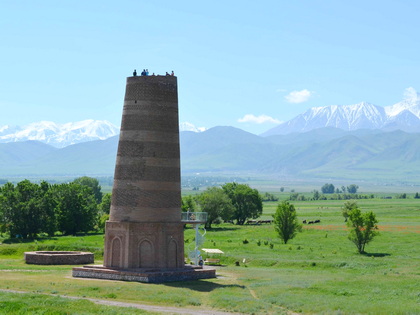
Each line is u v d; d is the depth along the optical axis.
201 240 78.75
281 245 124.62
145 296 59.75
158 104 73.25
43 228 140.00
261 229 168.62
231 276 78.25
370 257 105.88
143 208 71.19
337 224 178.88
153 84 73.31
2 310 51.00
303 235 146.25
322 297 62.12
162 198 71.94
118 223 71.31
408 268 87.88
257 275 79.56
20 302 53.59
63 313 50.47
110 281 68.00
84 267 72.44
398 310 54.22
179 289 64.12
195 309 55.25
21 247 108.25
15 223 137.38
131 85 73.94
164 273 69.12
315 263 93.44
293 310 56.03
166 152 72.88
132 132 72.81
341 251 115.31
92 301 56.09
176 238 72.81
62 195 154.00
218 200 179.25
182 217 78.06
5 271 76.69
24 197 141.12
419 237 136.50
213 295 62.38
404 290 66.31
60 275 73.06
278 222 130.62
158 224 70.75
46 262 89.44
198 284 69.06
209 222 180.12
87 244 116.31
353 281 72.00
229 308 55.66
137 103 73.19
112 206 73.06
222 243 127.44
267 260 98.25
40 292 60.22
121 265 70.81
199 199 182.38
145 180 71.62
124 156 72.81
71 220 151.62
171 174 73.00
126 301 57.81
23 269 80.75
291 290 66.81
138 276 68.12
